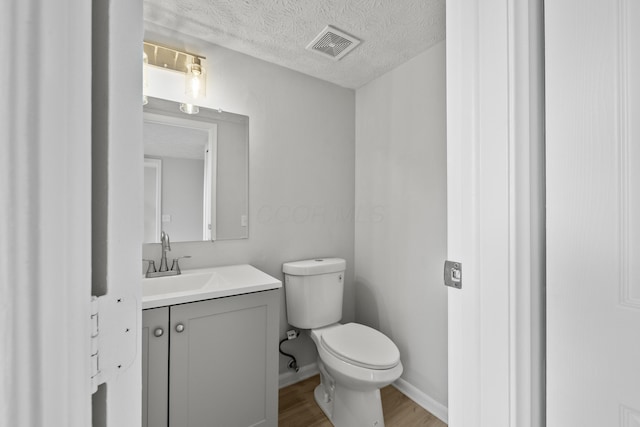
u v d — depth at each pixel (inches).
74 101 10.1
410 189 70.6
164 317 43.1
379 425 56.6
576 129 20.7
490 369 23.9
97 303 11.3
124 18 12.7
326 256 81.3
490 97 23.8
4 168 8.7
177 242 61.4
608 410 19.3
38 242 9.1
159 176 59.9
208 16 56.3
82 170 10.4
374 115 81.0
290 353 74.2
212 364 47.1
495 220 23.6
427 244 66.4
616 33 19.2
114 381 12.0
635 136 18.6
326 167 81.7
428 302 65.9
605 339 19.5
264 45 65.4
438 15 55.9
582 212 20.5
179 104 61.5
